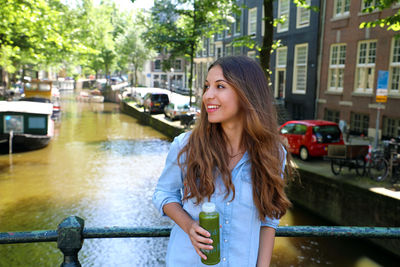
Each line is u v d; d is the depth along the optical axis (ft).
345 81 52.75
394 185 24.54
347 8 52.29
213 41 108.37
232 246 4.01
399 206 21.13
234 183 4.05
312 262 22.16
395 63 44.78
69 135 67.00
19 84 133.28
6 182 36.76
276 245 24.31
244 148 4.18
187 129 60.90
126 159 47.57
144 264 21.42
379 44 46.65
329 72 56.39
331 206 27.09
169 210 4.09
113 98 150.20
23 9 39.17
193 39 67.56
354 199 24.72
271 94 4.25
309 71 60.75
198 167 4.03
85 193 33.32
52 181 37.17
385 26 45.39
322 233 5.02
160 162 45.91
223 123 4.14
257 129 3.99
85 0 66.44
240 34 87.51
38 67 121.70
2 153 50.96
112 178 38.40
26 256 22.09
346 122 52.80
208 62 112.88
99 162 45.73
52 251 22.80
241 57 4.19
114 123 85.51
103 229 4.94
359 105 50.19
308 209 29.96
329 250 23.68
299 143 34.68
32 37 50.08
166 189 4.26
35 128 52.95
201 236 3.75
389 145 28.81
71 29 57.77
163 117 78.54
